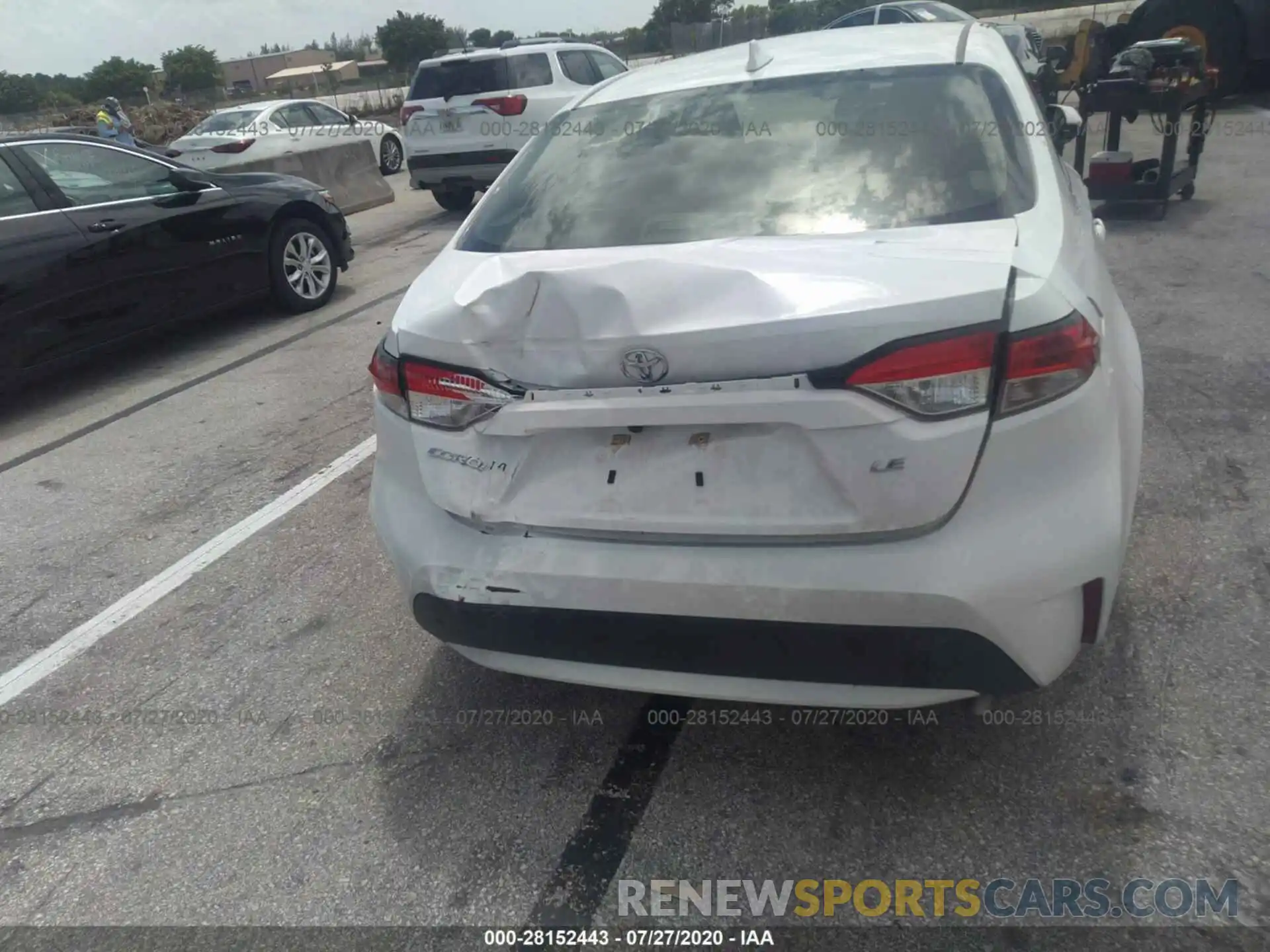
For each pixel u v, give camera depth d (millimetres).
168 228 6348
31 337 5648
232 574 3684
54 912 2236
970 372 1806
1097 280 2307
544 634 2168
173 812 2506
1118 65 7398
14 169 5688
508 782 2480
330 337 6781
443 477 2215
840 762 2414
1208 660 2592
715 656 2043
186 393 5887
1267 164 9117
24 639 3398
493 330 2059
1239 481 3447
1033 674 1962
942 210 2271
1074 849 2104
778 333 1829
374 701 2857
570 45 11016
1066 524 1897
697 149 2660
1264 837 2072
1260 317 5023
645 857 2215
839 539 1907
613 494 2055
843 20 14305
